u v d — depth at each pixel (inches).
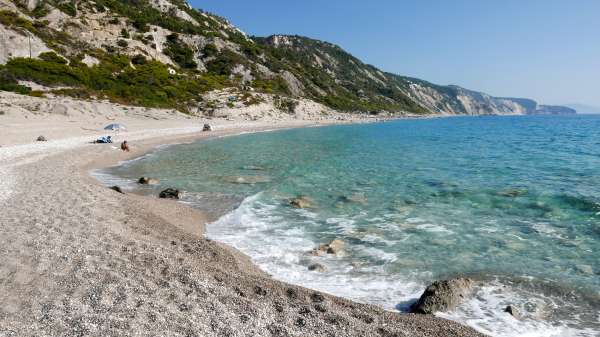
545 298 342.6
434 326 285.7
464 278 359.9
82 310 261.4
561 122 4537.4
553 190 743.1
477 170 997.2
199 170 974.4
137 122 2007.9
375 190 771.4
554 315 315.0
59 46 2581.2
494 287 363.6
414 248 464.8
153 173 927.0
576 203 649.0
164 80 2930.6
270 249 460.1
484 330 291.4
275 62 4635.8
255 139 1839.3
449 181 855.7
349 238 499.2
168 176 892.6
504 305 330.0
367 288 363.9
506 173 946.7
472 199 694.5
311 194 735.7
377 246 471.8
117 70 2719.0
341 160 1176.8
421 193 744.3
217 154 1278.3
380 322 285.9
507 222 561.9
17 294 281.6
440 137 2118.6
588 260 423.5
